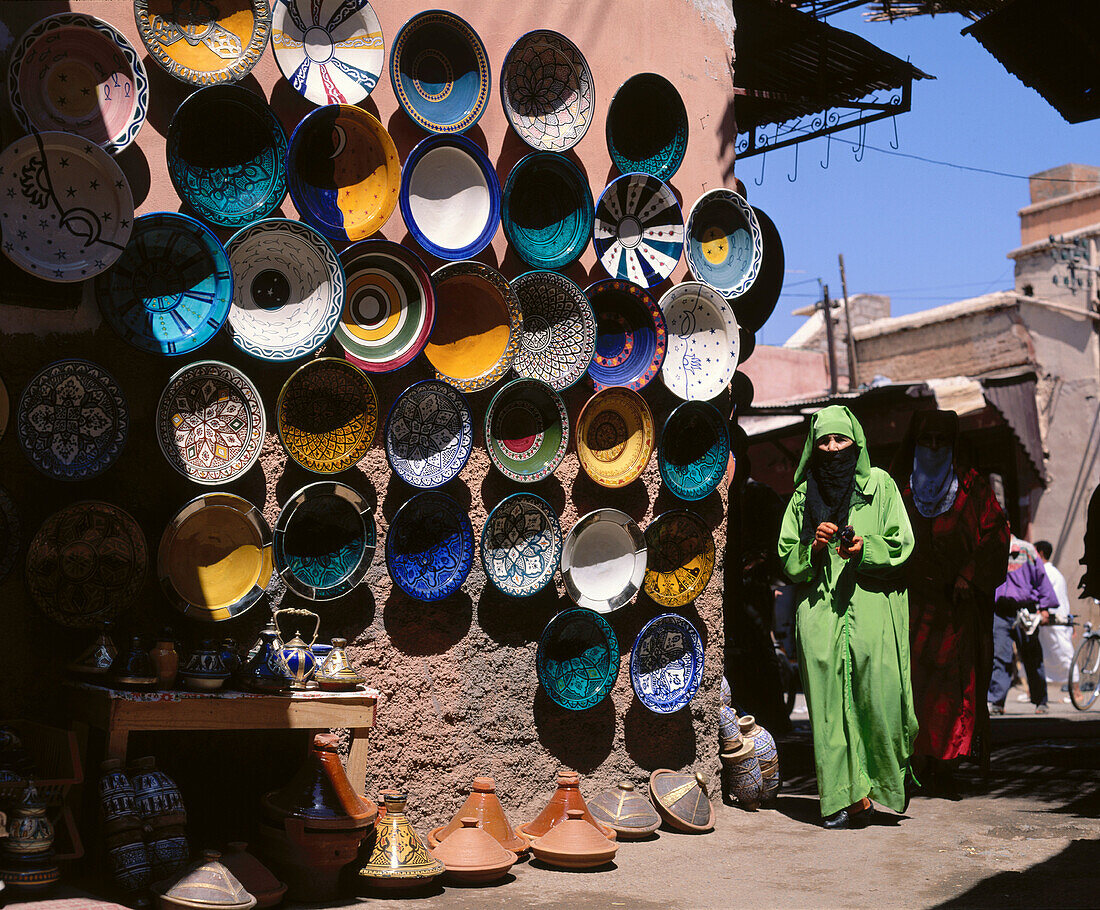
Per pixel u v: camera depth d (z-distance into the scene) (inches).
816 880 140.6
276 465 146.9
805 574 181.3
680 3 198.5
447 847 140.0
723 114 202.7
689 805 170.4
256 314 146.7
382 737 152.4
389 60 161.3
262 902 120.6
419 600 155.3
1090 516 237.9
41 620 130.7
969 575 201.2
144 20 138.3
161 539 135.9
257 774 143.9
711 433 189.5
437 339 163.3
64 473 130.7
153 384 139.7
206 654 128.3
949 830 171.5
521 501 167.3
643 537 178.9
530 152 173.9
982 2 274.1
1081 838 165.0
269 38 146.9
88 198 132.1
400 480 156.3
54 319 133.3
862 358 684.1
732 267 194.5
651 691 178.5
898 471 210.5
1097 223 575.2
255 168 146.9
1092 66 231.3
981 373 599.2
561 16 181.3
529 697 167.0
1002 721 339.0
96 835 125.9
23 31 133.0
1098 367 531.8
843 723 175.3
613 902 130.1
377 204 156.6
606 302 181.3
